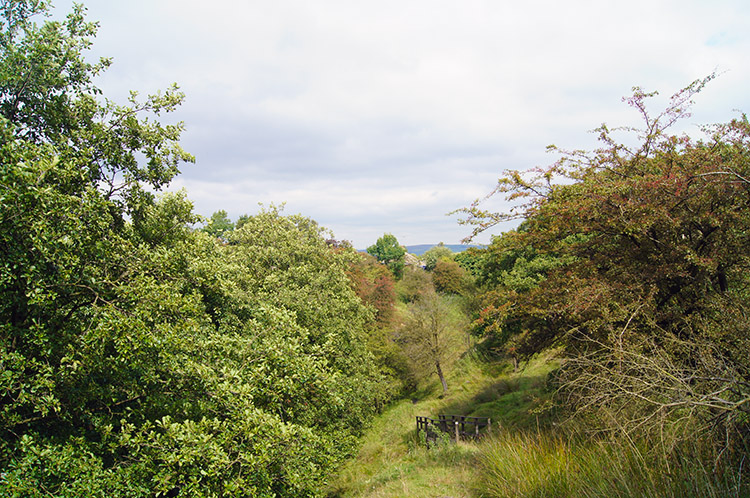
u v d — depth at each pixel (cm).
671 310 721
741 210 647
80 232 489
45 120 582
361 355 1465
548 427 863
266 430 539
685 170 689
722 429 456
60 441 512
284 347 682
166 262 617
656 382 474
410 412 2025
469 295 3084
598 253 883
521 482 575
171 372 585
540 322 1010
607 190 732
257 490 545
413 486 753
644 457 483
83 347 483
